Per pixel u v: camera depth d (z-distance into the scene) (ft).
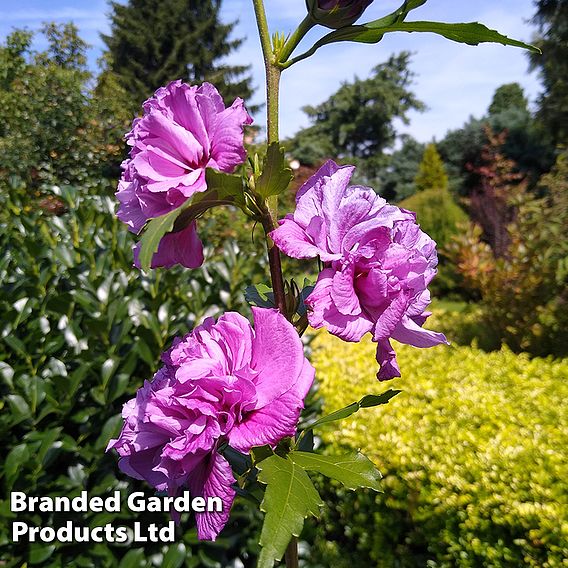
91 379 7.71
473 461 9.46
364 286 3.13
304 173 41.50
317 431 11.94
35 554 6.81
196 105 3.15
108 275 8.40
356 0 3.39
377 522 10.59
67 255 9.40
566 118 53.42
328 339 18.34
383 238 3.12
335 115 101.14
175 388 3.18
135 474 3.70
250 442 3.00
